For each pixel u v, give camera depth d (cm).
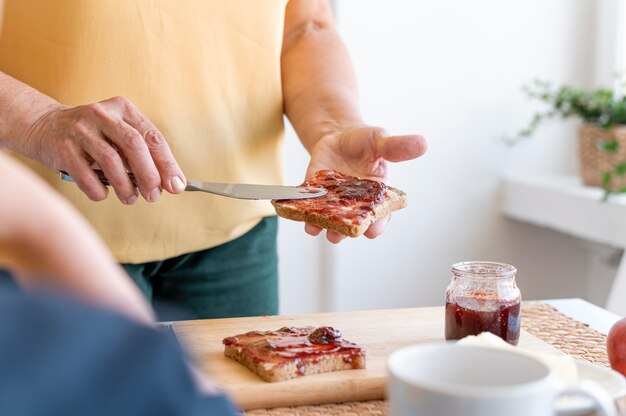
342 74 117
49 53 106
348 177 96
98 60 106
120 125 86
